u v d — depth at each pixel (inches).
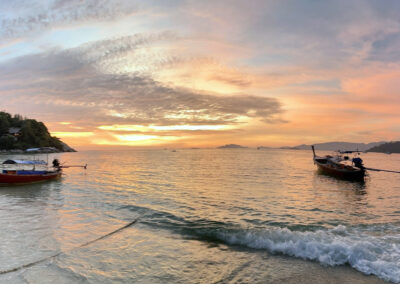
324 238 410.3
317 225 505.4
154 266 322.3
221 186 1006.4
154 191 884.0
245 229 469.4
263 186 1018.1
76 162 2723.9
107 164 2401.6
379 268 314.5
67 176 1363.2
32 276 292.0
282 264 331.0
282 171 1685.5
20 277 289.3
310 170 1768.0
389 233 455.5
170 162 2765.7
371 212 617.9
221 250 377.7
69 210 601.9
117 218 538.9
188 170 1756.9
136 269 313.6
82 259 338.0
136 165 2265.0
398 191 943.0
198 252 368.5
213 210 615.2
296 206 670.5
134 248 379.6
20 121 6230.3
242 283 283.7
